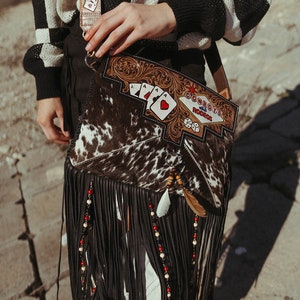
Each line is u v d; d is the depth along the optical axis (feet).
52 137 4.22
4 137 8.60
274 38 10.14
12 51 11.25
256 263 5.84
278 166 7.13
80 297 4.10
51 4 3.81
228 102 3.71
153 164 3.40
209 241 3.84
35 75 4.04
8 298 5.87
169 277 3.79
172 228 3.65
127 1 3.49
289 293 5.46
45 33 3.92
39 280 6.06
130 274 3.78
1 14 12.92
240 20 3.68
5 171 7.87
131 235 3.64
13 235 6.68
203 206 3.55
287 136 7.70
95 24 3.28
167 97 3.43
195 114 3.51
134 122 3.34
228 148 3.64
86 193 3.52
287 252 5.92
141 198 3.47
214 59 4.08
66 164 3.46
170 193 3.51
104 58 3.34
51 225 6.79
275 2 11.36
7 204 7.20
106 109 3.31
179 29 3.45
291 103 8.40
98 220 3.61
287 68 9.23
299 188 6.73
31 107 9.34
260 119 8.14
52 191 7.37
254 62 9.58
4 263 6.27
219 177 3.55
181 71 3.72
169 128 3.40
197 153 3.47
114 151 3.34
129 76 3.35
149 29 3.30
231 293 5.55
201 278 4.03
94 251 3.78
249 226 6.32
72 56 3.83
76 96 3.92
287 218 6.37
